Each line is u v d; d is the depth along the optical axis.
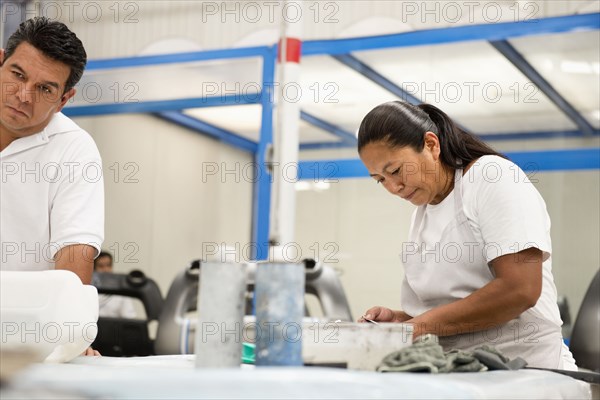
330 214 4.97
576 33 4.12
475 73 4.61
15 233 1.85
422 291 1.87
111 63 5.32
